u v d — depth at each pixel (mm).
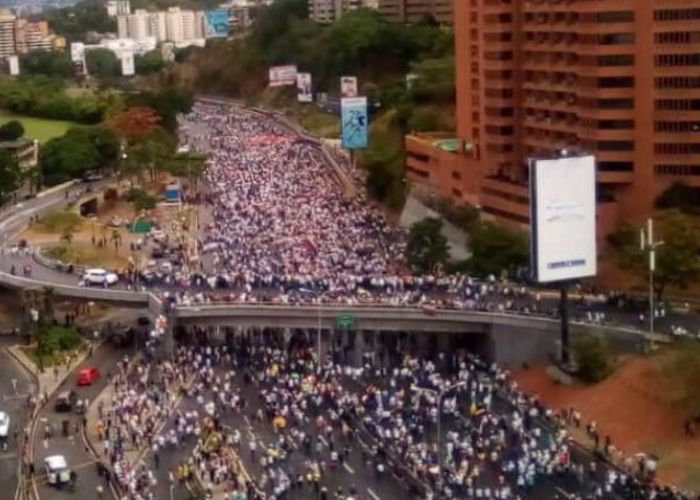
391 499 199625
